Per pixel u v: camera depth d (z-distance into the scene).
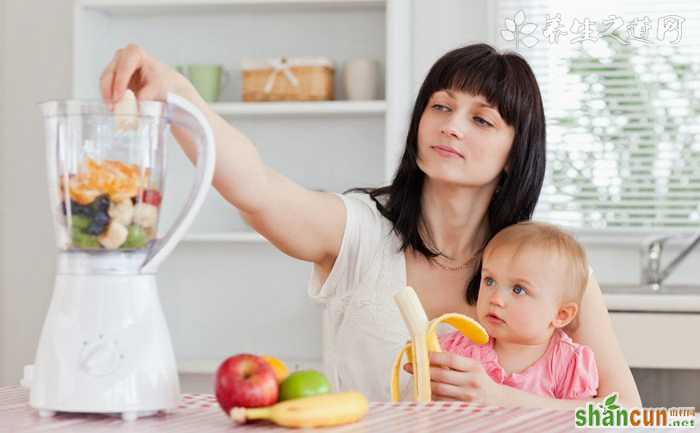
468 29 3.98
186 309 4.11
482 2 3.98
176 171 4.10
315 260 2.02
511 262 1.94
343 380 2.05
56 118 1.26
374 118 3.98
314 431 1.17
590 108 4.07
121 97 1.42
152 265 1.30
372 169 3.99
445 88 1.99
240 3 3.82
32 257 4.22
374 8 3.93
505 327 1.94
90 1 3.84
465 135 1.96
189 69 3.85
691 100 4.02
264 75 3.80
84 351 1.26
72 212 1.27
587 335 2.04
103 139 1.26
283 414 1.19
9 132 4.23
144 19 4.09
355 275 2.03
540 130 2.06
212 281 4.10
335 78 3.98
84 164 1.26
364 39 3.97
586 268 1.99
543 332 1.94
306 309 4.06
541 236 1.96
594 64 4.07
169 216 4.10
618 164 4.06
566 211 4.09
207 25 4.07
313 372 1.28
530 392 1.93
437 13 4.00
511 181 2.05
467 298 2.04
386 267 2.03
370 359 2.02
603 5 4.05
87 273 1.28
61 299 1.29
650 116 4.04
